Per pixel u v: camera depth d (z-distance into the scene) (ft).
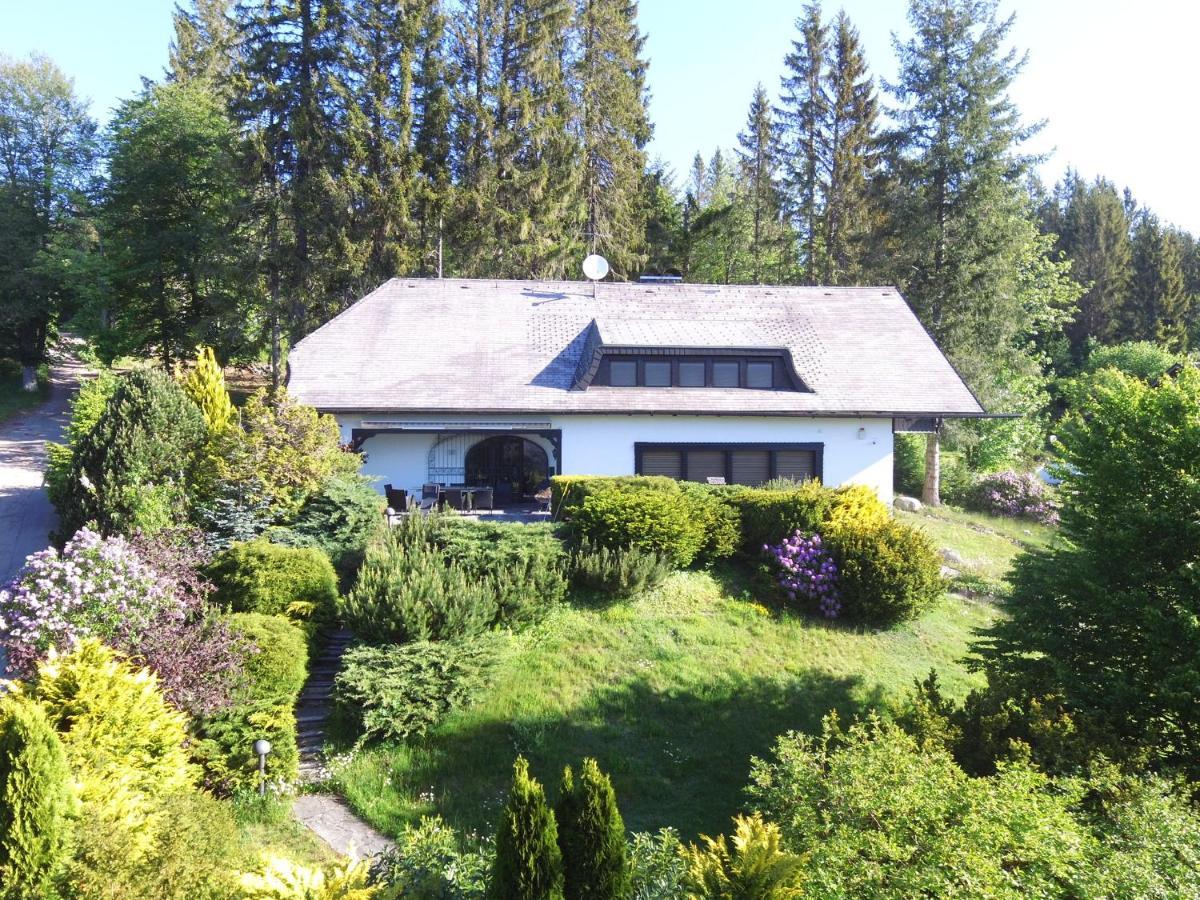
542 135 114.93
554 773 34.19
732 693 40.96
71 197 129.29
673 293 84.94
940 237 99.66
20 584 33.55
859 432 71.97
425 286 80.59
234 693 31.68
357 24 105.50
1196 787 25.13
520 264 115.65
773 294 86.58
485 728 36.42
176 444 49.37
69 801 19.84
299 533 49.49
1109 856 20.65
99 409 72.08
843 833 20.88
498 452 74.18
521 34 117.60
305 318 102.01
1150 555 32.19
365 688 34.40
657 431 70.03
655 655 43.32
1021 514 93.25
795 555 51.26
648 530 50.31
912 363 76.38
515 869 17.47
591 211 125.08
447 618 38.55
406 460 70.44
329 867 25.09
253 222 101.71
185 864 18.13
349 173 100.53
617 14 132.98
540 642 43.34
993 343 98.37
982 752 28.68
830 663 44.91
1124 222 212.64
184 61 157.28
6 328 125.29
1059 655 32.76
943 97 100.17
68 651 29.07
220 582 40.11
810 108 133.59
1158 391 34.47
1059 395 150.71
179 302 114.83
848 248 131.34
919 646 48.47
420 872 20.02
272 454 49.75
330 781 32.76
